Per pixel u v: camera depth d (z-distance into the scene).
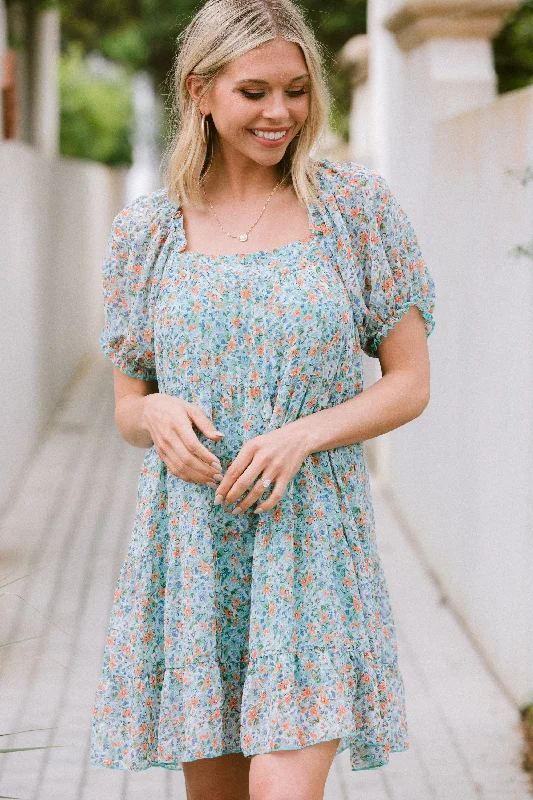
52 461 10.14
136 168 29.84
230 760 3.01
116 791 4.23
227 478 2.72
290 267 2.79
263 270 2.79
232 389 2.79
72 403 13.22
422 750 4.55
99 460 10.20
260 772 2.74
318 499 2.81
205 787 3.04
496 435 5.21
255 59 2.71
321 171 2.90
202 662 2.80
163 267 2.91
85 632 5.84
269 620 2.76
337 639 2.78
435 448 6.72
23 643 5.66
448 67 7.00
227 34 2.72
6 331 8.51
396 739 2.93
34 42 16.70
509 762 4.43
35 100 16.98
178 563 2.85
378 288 2.86
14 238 9.10
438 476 6.62
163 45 20.11
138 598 2.89
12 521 8.09
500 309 5.18
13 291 9.01
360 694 2.84
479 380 5.57
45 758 4.48
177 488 2.84
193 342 2.78
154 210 2.93
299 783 2.72
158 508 2.89
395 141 8.31
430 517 6.86
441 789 4.23
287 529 2.79
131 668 2.88
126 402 3.03
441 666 5.41
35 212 10.71
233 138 2.79
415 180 7.60
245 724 2.76
